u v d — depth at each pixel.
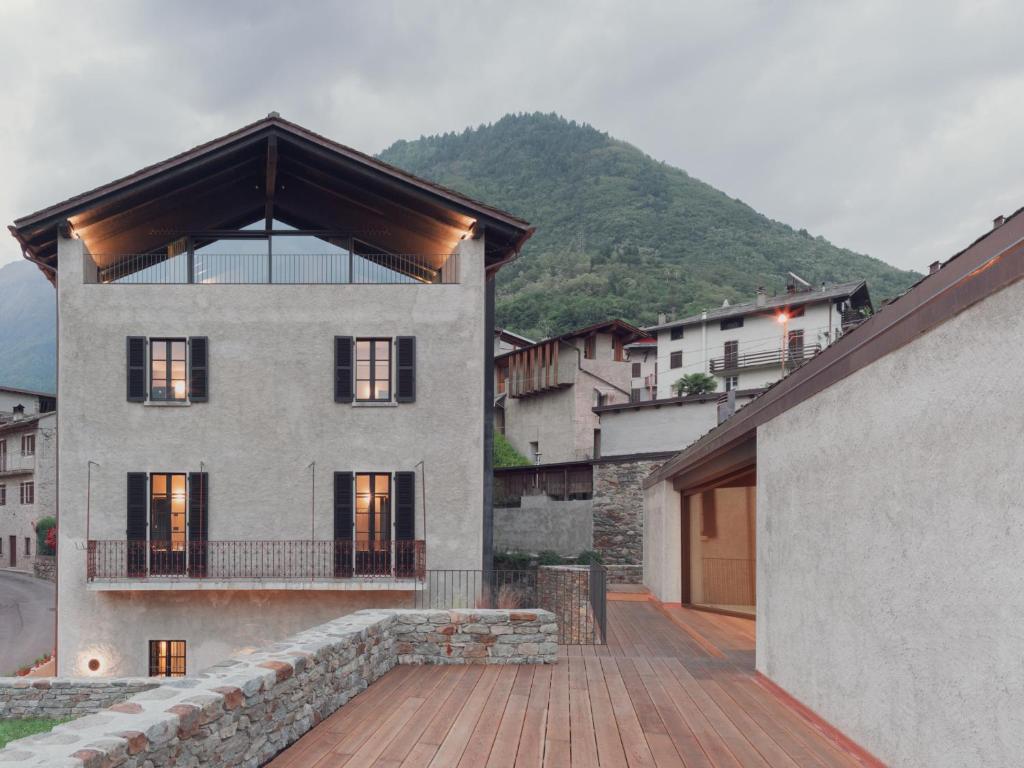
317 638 6.04
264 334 13.54
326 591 13.18
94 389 13.30
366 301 13.66
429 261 14.79
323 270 14.45
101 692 9.58
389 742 5.07
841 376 5.19
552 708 6.00
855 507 4.98
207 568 13.05
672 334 48.09
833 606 5.34
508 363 41.03
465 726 5.47
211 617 13.07
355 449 13.41
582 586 12.47
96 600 13.02
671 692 6.61
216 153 13.31
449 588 13.23
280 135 13.40
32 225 13.10
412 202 14.23
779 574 6.71
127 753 3.31
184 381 13.51
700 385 38.91
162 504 13.27
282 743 4.91
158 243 14.26
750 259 104.69
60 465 13.16
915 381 4.15
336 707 5.93
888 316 4.45
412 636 7.81
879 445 4.61
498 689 6.66
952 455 3.75
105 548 13.02
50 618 24.19
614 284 77.69
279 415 13.41
